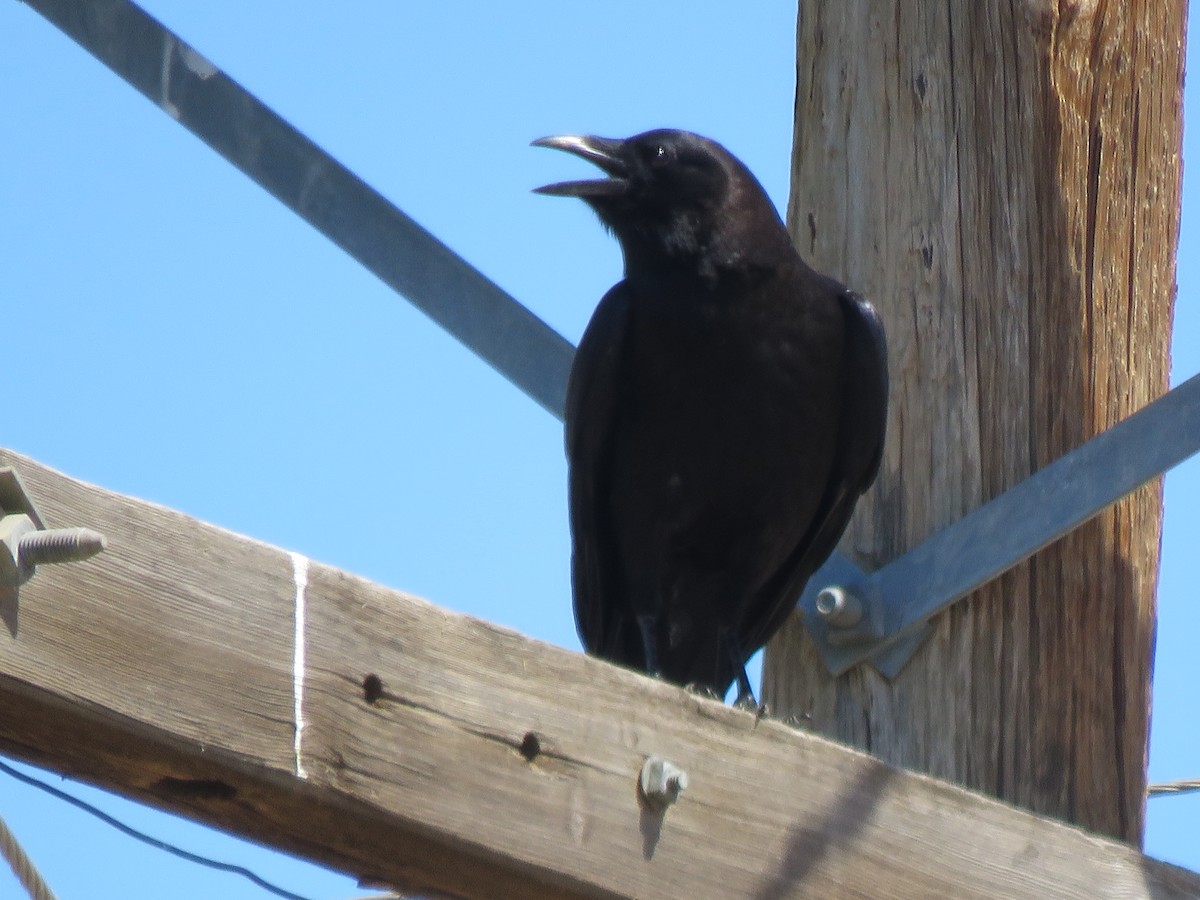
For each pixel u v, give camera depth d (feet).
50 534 15.08
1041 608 30.73
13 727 16.10
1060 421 31.63
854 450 33.65
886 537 31.48
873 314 32.89
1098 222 32.94
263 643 17.04
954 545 30.09
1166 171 34.12
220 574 16.90
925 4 33.40
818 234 33.96
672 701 20.10
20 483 15.42
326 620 17.57
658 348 34.32
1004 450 31.32
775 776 20.68
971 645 30.30
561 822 18.86
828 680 31.04
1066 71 33.32
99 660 15.96
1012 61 33.06
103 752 16.48
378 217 31.19
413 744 17.97
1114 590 31.35
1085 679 30.68
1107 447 28.73
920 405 31.86
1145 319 33.14
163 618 16.43
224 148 31.04
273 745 16.92
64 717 15.87
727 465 34.27
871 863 21.15
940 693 30.17
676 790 19.36
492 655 18.81
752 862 20.20
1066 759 30.17
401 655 18.08
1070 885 22.76
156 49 31.09
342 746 17.42
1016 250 32.27
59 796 20.38
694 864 19.76
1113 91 33.60
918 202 32.76
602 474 35.45
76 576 15.90
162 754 16.42
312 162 31.12
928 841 21.70
